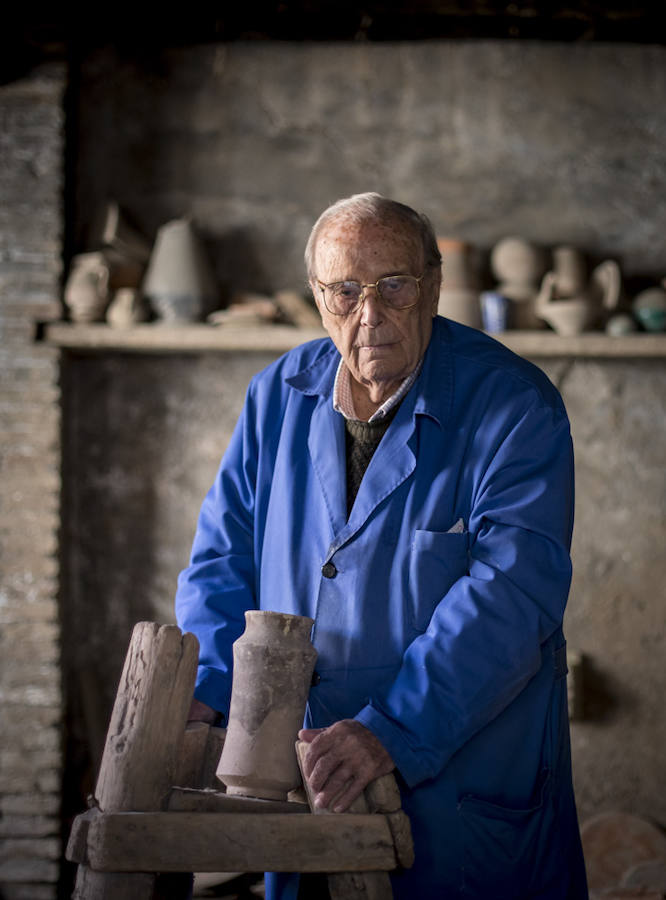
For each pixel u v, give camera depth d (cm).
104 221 496
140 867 157
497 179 513
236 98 517
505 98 514
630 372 504
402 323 202
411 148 514
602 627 496
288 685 177
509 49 515
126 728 167
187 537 505
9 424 475
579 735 493
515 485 198
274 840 160
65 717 477
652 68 514
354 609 200
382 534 203
